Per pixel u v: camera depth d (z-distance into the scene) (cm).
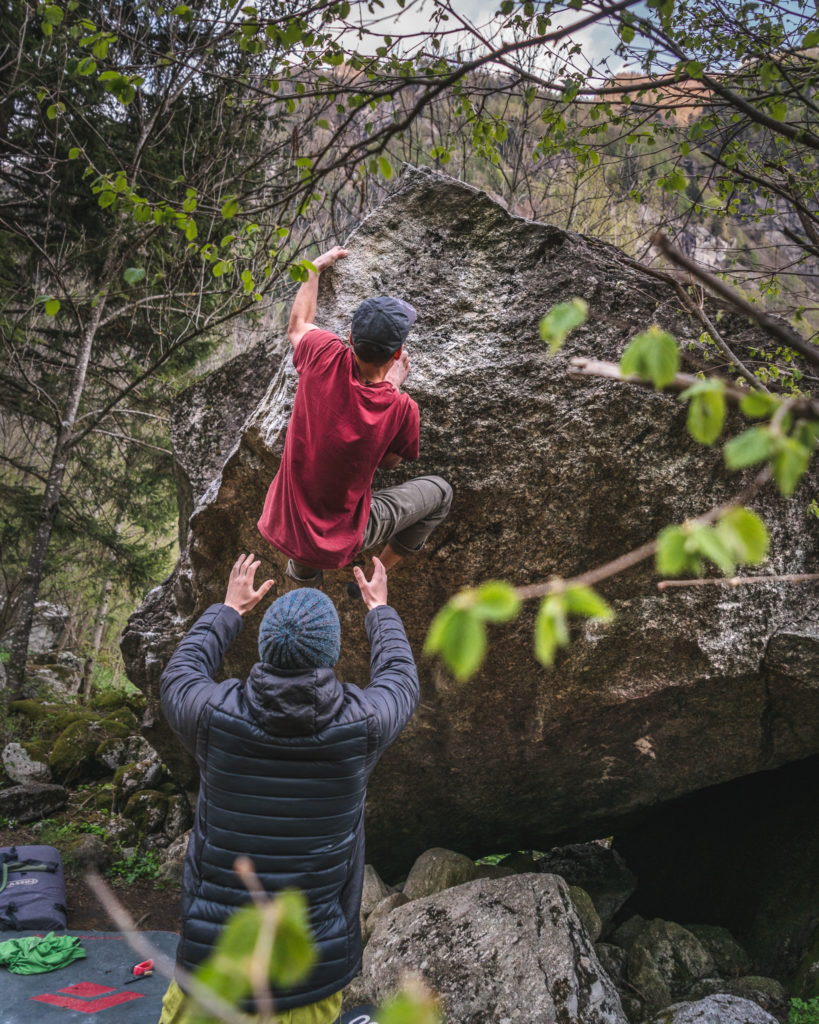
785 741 432
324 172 285
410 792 500
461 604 76
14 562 1241
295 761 211
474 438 356
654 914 580
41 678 1138
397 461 297
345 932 217
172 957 395
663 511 373
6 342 956
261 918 59
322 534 266
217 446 469
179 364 1164
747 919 512
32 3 852
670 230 479
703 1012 384
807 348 108
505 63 243
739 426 364
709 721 425
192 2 665
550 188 928
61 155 939
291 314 318
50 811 703
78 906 546
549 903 420
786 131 251
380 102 319
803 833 510
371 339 252
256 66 547
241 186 793
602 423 357
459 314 361
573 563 379
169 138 930
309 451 262
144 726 572
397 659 245
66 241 1016
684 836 587
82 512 1295
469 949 400
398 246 363
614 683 406
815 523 407
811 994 427
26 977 366
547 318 102
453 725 444
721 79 371
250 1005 196
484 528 369
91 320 967
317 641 214
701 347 356
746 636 392
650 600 389
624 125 401
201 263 920
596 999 378
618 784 488
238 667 465
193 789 631
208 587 436
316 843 212
